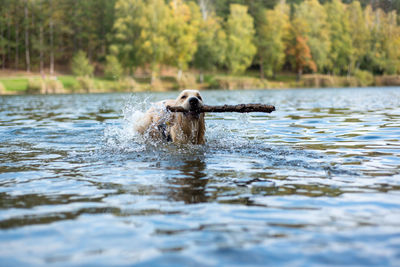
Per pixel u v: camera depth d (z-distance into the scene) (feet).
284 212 9.35
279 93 113.19
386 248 7.14
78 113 44.39
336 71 250.16
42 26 206.69
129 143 21.44
